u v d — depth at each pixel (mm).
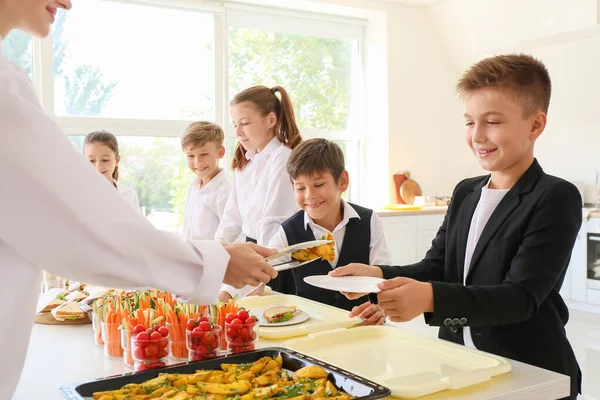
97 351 1333
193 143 3102
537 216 1272
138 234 858
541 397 1033
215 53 4422
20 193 785
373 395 937
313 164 1866
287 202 2457
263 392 979
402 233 4734
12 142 764
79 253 821
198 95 4406
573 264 4473
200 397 967
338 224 1963
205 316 1273
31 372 1181
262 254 1102
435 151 5379
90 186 815
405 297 1128
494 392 989
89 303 1590
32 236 801
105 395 969
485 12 4586
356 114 5250
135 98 4188
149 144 4238
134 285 879
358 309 1525
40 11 880
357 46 5207
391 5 5047
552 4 4051
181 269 920
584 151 4727
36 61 3844
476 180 1524
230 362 1146
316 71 4984
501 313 1171
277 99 2645
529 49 4691
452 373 1089
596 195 4633
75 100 3988
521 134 1309
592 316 4277
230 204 2820
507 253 1317
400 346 1276
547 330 1312
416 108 5238
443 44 5363
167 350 1173
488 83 1304
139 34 4164
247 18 4578
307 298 1927
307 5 4723
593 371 3055
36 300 895
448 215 1560
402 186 5086
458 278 1487
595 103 4605
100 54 4047
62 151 795
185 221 3287
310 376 1039
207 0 4363
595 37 4391
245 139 2613
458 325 1166
